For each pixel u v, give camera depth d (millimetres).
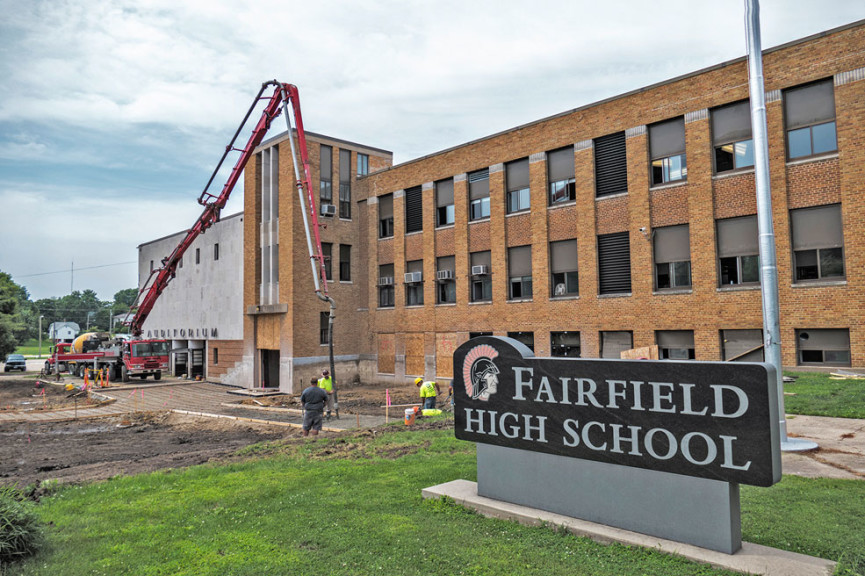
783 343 20547
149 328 54000
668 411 6801
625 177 25469
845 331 19438
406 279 34719
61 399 36500
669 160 24125
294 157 29734
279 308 35625
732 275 22109
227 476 11180
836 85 19625
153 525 8312
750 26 12117
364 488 9836
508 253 30047
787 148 20781
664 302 23734
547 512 7949
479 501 8531
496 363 8594
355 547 7125
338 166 38031
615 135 25906
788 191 20641
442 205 33875
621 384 7227
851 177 19234
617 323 25219
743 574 5918
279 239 36312
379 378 36656
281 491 9852
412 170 35281
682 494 6754
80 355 49719
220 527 8148
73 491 10617
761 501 8227
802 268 20422
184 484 10789
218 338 42469
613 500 7336
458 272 32219
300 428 21078
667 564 6242
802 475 9625
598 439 7410
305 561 6746
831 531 7027
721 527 6434
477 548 6965
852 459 10609
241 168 34219
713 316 22281
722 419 6379
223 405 30219
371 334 37344
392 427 17203
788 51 20688
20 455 17969
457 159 32656
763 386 6121
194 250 46656
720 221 22500
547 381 7980
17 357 66312
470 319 31438
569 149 27734
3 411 29938
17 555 7102
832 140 19859
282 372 35469
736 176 22000
